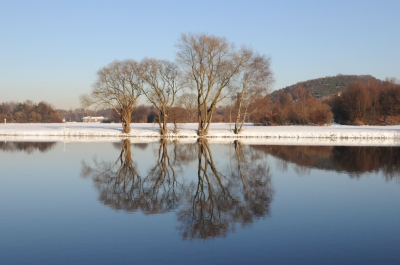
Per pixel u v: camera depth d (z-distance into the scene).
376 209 15.06
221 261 10.02
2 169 25.19
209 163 28.20
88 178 21.86
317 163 28.44
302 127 70.50
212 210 14.88
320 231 12.35
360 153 35.34
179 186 19.61
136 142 47.62
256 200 16.58
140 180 21.28
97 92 55.19
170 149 38.44
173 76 55.16
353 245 11.13
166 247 10.97
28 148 39.28
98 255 10.44
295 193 17.95
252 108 61.41
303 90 124.75
